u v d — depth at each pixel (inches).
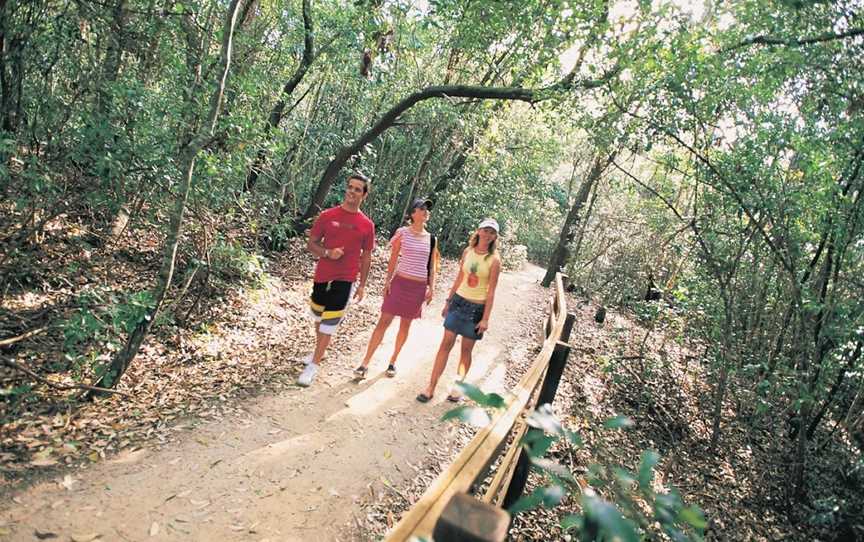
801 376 247.6
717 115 242.4
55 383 136.6
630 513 46.8
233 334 227.0
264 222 354.9
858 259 256.7
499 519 41.8
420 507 53.1
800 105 247.3
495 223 183.3
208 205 240.2
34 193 184.1
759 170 232.1
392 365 209.8
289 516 121.0
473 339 191.2
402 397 195.5
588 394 298.0
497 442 77.8
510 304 457.1
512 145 683.4
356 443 157.8
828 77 223.3
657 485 236.5
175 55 221.1
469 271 186.7
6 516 102.1
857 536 226.1
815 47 220.1
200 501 119.0
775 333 343.0
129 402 154.9
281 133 227.9
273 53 355.9
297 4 360.8
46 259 219.1
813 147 219.0
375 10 326.0
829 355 244.5
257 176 385.7
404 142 558.6
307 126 382.6
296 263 377.4
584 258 727.7
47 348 169.8
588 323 486.6
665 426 295.0
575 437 50.6
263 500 124.1
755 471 275.1
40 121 201.2
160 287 154.5
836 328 231.6
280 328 252.2
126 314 150.0
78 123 192.1
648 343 417.1
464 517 41.4
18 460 118.6
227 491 124.3
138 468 125.5
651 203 415.5
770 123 228.8
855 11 209.0
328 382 194.9
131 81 200.7
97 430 137.1
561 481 51.9
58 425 134.9
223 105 214.7
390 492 139.9
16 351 162.1
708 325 319.0
